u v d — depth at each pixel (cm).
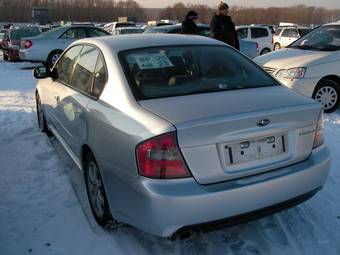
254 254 304
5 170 466
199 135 259
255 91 324
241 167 274
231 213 269
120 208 291
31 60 1525
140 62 334
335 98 726
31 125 655
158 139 257
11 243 325
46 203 388
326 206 372
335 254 305
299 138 297
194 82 327
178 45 368
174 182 258
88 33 1596
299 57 739
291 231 333
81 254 309
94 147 321
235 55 384
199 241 321
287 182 286
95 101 337
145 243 320
